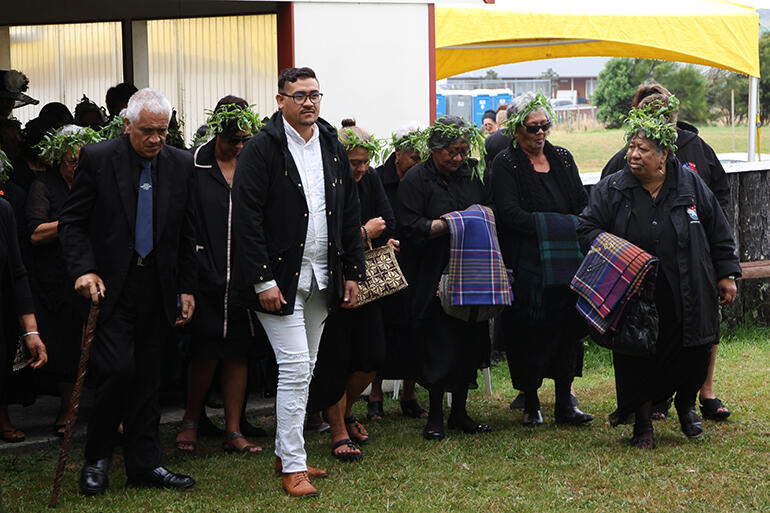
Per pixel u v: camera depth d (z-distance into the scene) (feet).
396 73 22.63
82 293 14.15
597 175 27.55
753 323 28.63
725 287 16.80
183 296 14.90
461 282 17.42
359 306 16.43
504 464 16.24
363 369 16.72
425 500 14.43
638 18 29.66
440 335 17.94
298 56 21.74
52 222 17.54
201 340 16.75
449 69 38.06
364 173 17.71
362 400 21.81
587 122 133.08
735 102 127.95
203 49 27.86
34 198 17.76
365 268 15.40
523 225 18.04
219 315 16.66
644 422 17.17
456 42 28.58
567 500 14.35
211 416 19.86
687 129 19.53
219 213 16.66
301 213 14.44
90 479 14.82
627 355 16.65
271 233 14.46
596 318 16.19
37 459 17.10
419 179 17.87
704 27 30.12
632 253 16.05
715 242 16.80
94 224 14.32
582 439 17.76
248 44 27.04
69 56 30.81
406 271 17.99
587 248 16.89
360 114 22.38
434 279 17.69
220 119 16.56
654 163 16.37
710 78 131.64
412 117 22.86
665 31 29.91
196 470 16.07
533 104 18.07
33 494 14.94
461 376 17.98
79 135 17.46
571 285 16.71
